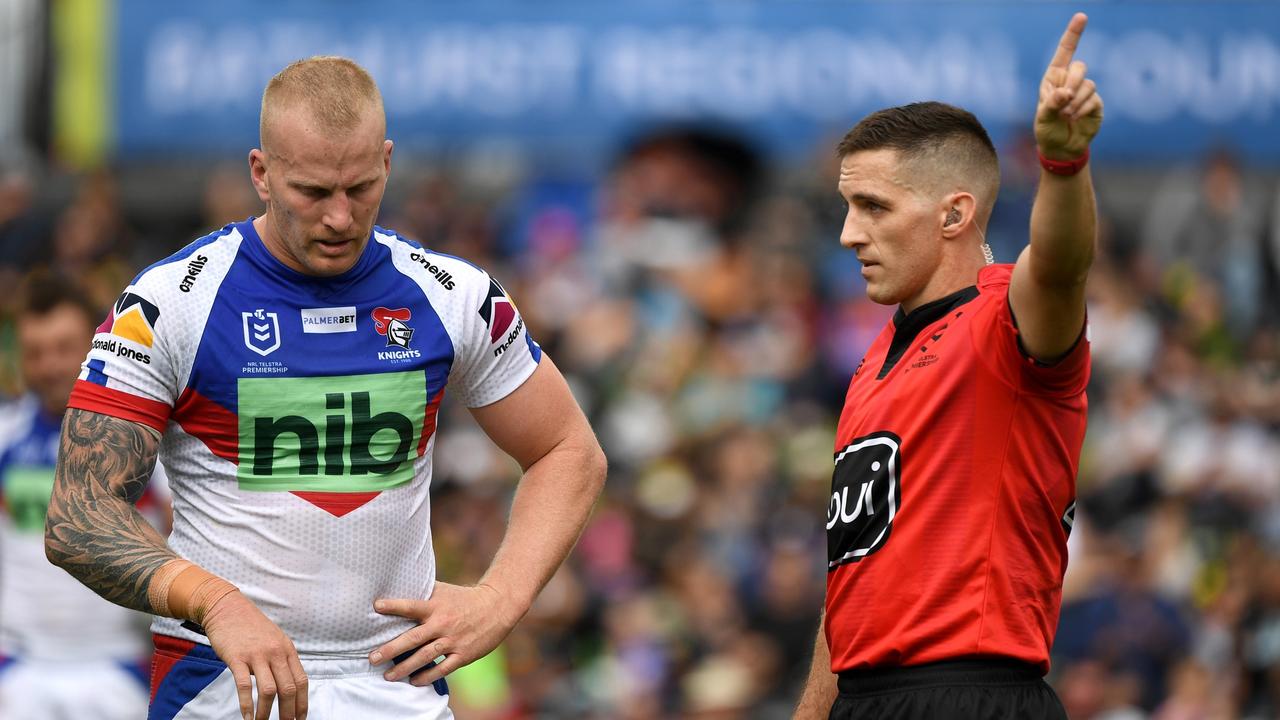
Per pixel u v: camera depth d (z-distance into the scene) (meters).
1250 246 46.25
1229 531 35.75
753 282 47.28
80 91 47.69
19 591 24.17
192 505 13.41
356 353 13.43
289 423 13.24
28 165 47.88
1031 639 13.23
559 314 46.31
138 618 25.00
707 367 44.06
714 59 47.16
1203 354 42.59
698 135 50.53
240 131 47.16
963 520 13.20
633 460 40.25
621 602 34.06
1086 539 33.19
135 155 49.00
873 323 44.62
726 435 38.81
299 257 13.04
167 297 13.14
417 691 13.74
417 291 13.73
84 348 23.41
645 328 45.47
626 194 50.91
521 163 51.66
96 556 12.65
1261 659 31.73
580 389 43.28
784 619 33.00
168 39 47.31
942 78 46.53
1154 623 31.80
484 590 13.91
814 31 47.00
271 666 12.33
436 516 35.72
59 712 24.12
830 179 47.50
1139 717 31.11
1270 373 39.81
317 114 12.58
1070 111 11.61
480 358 14.17
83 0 47.53
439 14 47.28
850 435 14.00
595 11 47.22
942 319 13.66
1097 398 42.00
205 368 13.14
